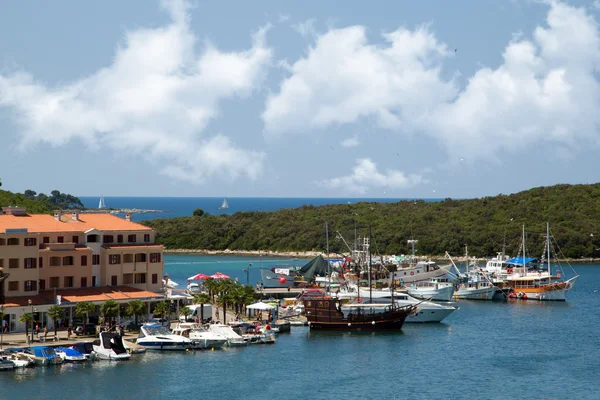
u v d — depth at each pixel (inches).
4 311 5462.6
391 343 6072.8
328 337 6289.4
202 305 6136.8
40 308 5595.5
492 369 5226.4
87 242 6259.8
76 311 5506.9
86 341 5300.2
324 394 4552.2
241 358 5374.0
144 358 5260.8
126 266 6348.4
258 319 6628.9
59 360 5007.4
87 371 4867.1
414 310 6909.5
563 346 6023.6
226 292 6781.5
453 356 5620.1
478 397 4552.2
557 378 5000.0
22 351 5000.0
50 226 6269.7
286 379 4867.1
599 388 4766.2
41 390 4426.7
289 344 5949.8
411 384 4813.0
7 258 5713.6
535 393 4648.1
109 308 5580.7
